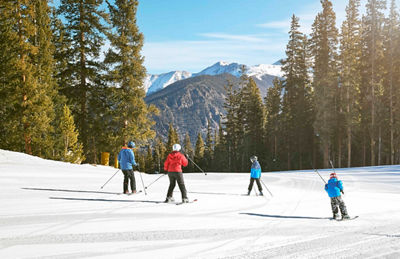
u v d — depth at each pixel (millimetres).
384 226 6672
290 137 51094
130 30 28359
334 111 42219
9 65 23688
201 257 4512
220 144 72062
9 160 16625
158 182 13914
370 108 42938
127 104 28328
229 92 67000
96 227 5934
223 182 15531
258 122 61344
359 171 24062
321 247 5141
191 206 8328
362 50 43906
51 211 7102
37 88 24406
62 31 28047
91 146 29672
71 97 28812
